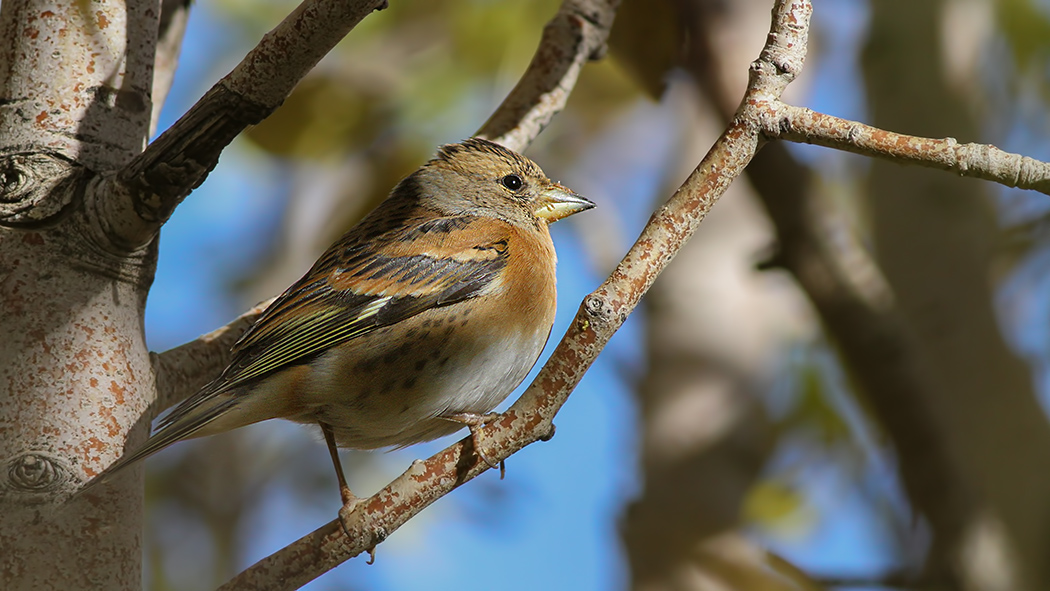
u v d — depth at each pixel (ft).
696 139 49.16
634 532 40.42
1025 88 48.96
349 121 41.75
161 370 25.71
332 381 29.45
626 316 20.26
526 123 34.71
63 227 21.72
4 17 23.29
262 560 21.40
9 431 20.70
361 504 21.30
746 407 43.11
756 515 44.65
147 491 44.75
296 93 41.32
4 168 21.91
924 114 39.24
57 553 20.15
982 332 35.78
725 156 19.92
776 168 31.01
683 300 44.60
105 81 23.11
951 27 40.06
